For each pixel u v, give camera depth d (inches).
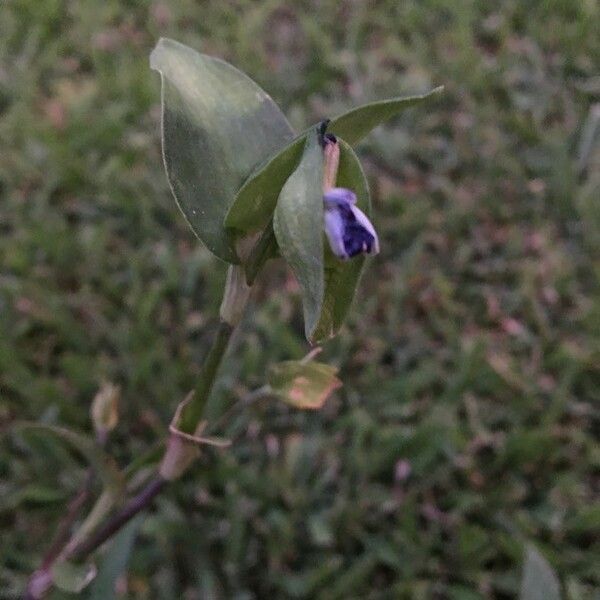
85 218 14.1
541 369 12.2
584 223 14.0
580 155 15.4
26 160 14.6
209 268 12.9
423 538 10.4
